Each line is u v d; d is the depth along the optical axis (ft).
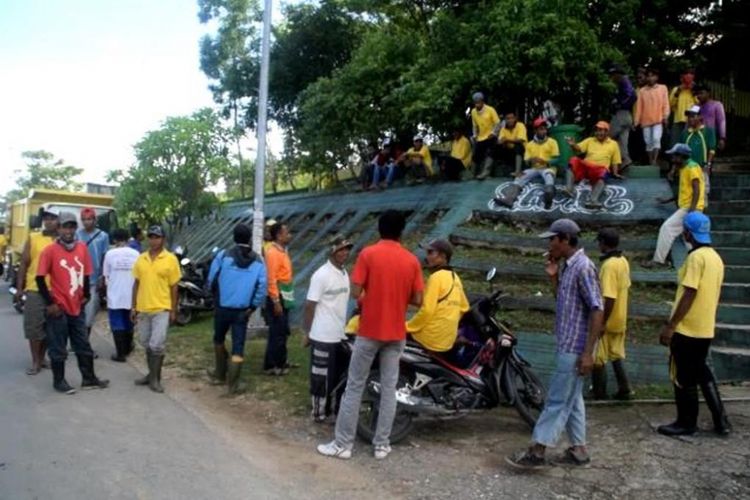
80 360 22.76
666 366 22.84
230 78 68.80
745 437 17.56
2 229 71.46
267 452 16.75
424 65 44.57
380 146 55.06
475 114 39.22
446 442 17.80
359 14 62.23
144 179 49.65
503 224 34.06
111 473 14.78
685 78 37.04
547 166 35.01
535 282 29.22
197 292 37.58
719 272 17.66
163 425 18.70
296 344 31.30
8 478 14.30
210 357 28.58
